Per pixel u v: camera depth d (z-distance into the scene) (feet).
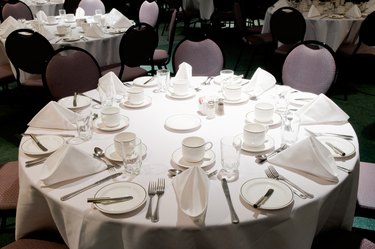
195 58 9.92
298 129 5.20
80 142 5.39
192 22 26.17
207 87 7.68
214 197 4.02
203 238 3.68
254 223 3.68
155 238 3.68
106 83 6.82
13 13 17.75
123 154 4.50
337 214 4.87
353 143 5.18
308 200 3.96
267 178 4.29
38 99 12.91
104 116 5.73
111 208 3.85
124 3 28.86
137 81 8.03
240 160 4.78
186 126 5.75
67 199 4.07
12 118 12.44
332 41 14.29
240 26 15.83
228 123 5.90
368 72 15.93
